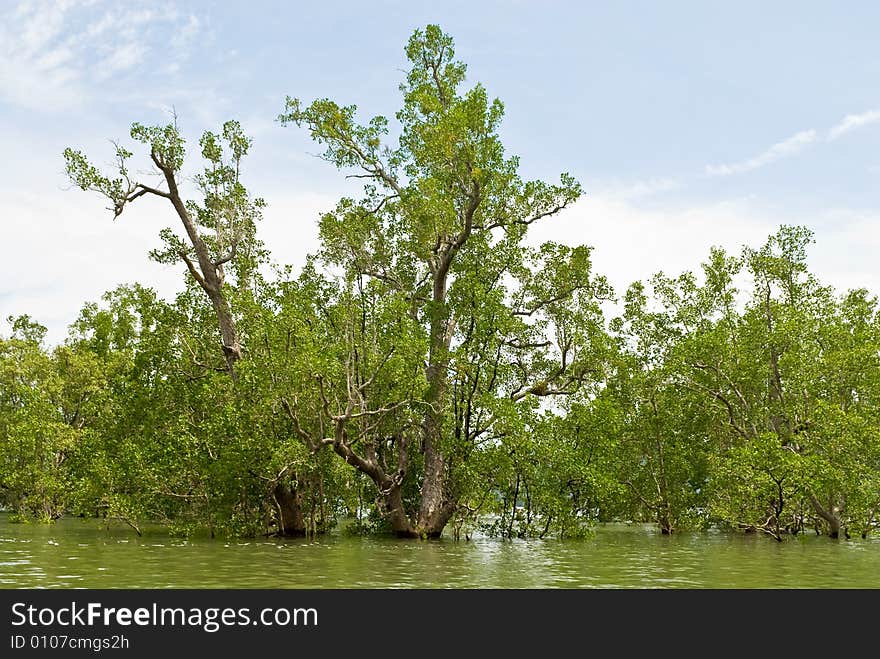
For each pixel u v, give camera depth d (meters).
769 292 40.81
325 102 35.47
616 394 40.69
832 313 39.81
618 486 35.25
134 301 35.91
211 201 34.34
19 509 43.16
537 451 32.00
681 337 42.16
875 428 34.03
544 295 35.53
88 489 32.41
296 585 17.45
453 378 33.72
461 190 33.34
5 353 51.66
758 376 39.66
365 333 31.39
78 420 51.19
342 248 33.94
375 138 35.97
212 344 35.09
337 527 39.47
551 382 35.84
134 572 19.20
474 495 33.03
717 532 41.59
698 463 41.44
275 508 33.66
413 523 33.78
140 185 32.84
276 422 31.09
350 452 29.89
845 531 37.19
